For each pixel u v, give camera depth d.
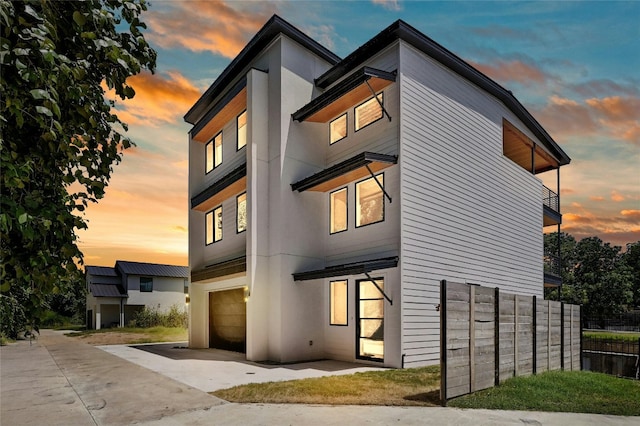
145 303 34.53
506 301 7.42
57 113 1.77
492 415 5.33
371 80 10.28
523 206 14.95
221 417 5.47
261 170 11.70
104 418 5.58
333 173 10.60
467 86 12.61
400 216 9.70
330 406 5.88
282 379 8.00
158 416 5.61
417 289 9.77
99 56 2.28
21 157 2.00
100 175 2.46
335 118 12.20
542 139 17.05
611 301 39.41
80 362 11.16
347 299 10.80
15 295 2.28
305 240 11.50
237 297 13.32
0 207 1.72
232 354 12.66
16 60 1.67
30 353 13.60
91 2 2.06
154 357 11.98
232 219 14.02
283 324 10.70
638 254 43.47
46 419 5.57
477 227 12.19
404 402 5.97
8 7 1.66
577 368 10.09
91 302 34.62
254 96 11.91
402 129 10.09
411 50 10.74
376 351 10.08
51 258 2.04
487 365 6.70
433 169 10.81
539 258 15.56
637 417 5.39
